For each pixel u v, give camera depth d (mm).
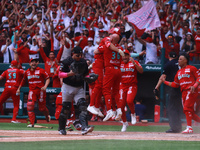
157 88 32469
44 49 54094
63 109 24594
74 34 57656
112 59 27766
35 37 56812
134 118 35438
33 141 18891
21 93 49594
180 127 30984
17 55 50594
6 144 17016
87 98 51031
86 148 15266
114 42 28266
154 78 53406
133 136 23891
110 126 41188
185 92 29938
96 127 38719
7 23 64188
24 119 49750
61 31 55188
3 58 55750
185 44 52250
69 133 26984
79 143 17797
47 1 65938
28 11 65625
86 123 24266
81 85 24391
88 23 59281
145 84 53719
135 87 34562
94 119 49594
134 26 50781
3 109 53188
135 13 51250
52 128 35594
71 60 23594
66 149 14836
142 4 63781
